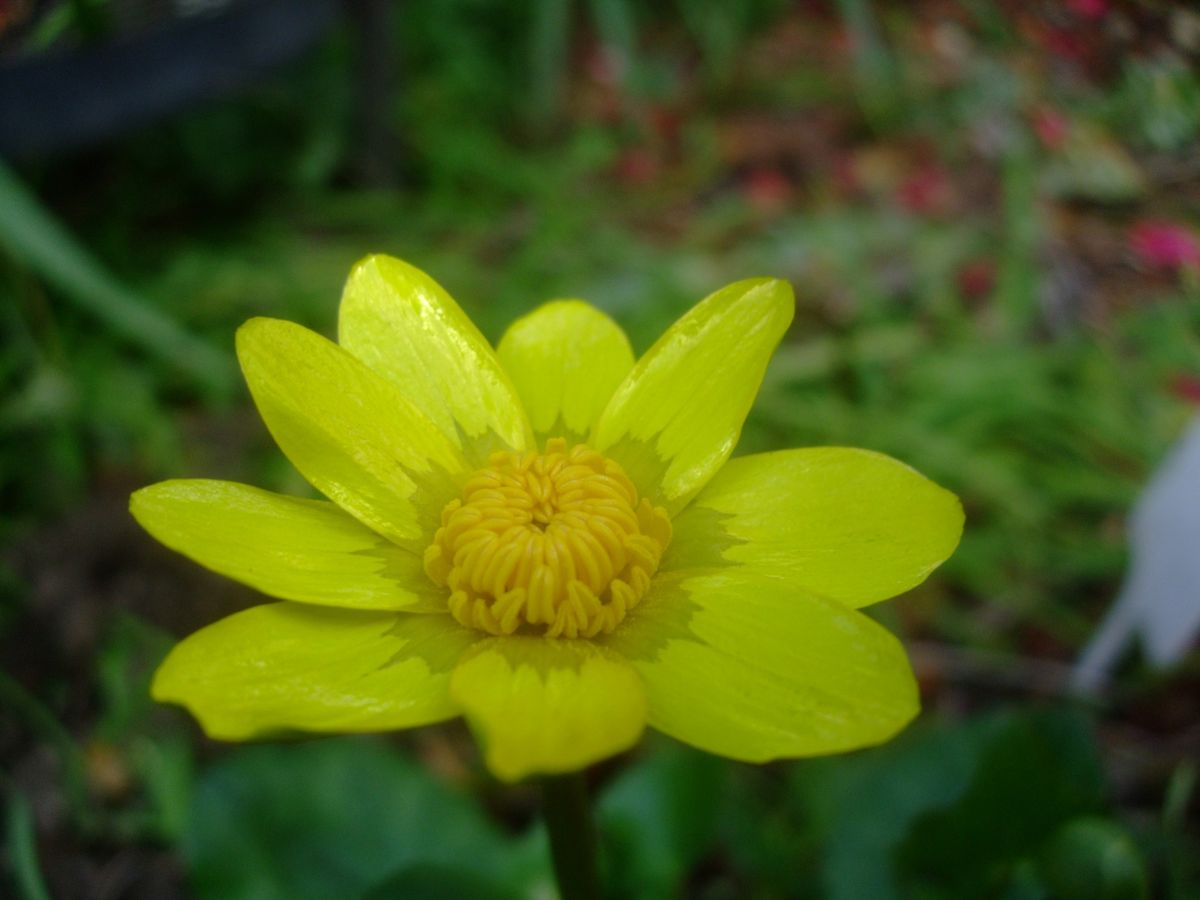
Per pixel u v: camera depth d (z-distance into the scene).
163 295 0.14
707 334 0.06
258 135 0.16
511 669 0.05
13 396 0.12
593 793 0.09
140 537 0.11
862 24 0.16
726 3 0.19
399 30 0.17
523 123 0.18
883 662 0.05
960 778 0.08
